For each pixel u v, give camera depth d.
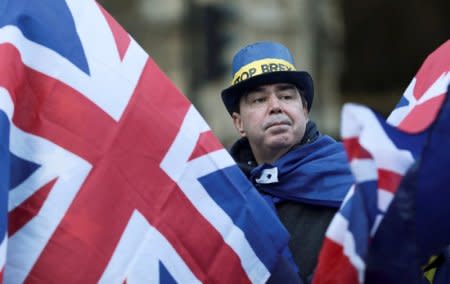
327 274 6.11
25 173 6.50
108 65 6.84
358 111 5.89
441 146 5.96
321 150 7.63
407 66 30.34
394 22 29.64
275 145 7.57
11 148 6.41
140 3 22.67
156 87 6.96
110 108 6.78
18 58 6.50
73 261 6.52
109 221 6.67
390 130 6.00
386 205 5.95
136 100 6.87
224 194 7.02
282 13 22.33
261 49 7.75
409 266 5.93
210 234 6.94
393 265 5.94
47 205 6.51
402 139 6.03
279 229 7.04
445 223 6.00
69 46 6.75
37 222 6.48
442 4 29.41
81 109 6.70
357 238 5.93
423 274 6.28
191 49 21.14
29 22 6.65
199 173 6.97
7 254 6.40
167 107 6.96
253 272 7.00
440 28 29.75
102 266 6.61
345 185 7.52
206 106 20.83
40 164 6.54
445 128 5.98
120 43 6.92
